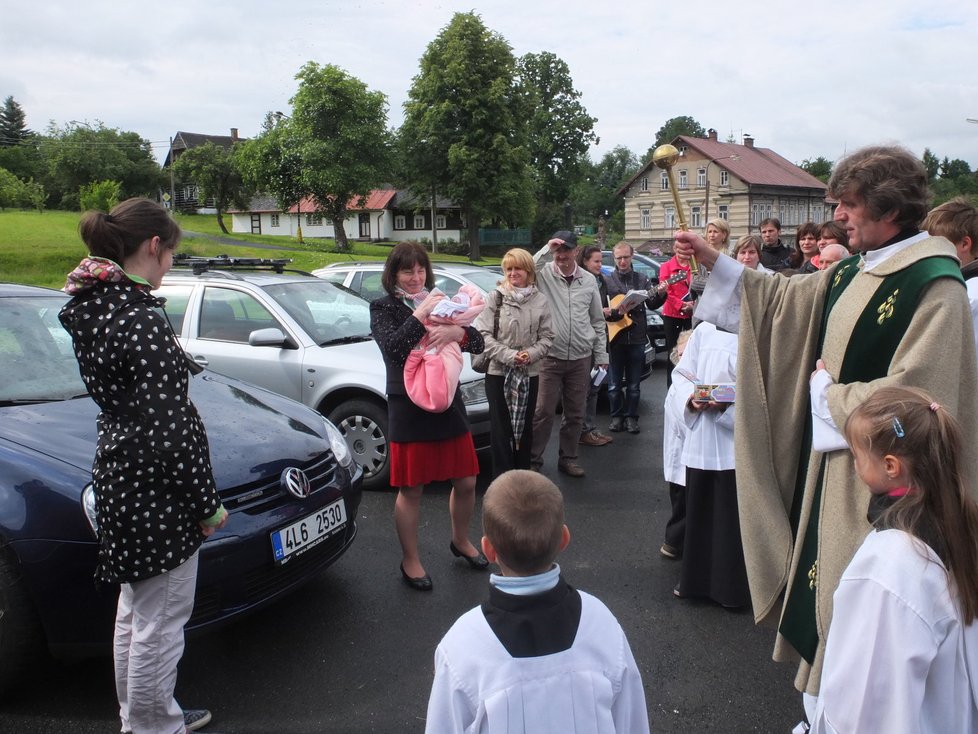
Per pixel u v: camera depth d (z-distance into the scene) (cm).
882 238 222
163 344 215
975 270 315
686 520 363
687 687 298
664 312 772
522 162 3947
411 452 362
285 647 325
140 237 220
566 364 549
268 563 298
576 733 150
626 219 5884
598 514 487
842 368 227
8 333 348
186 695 291
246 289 586
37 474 268
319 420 383
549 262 561
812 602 232
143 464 217
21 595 263
